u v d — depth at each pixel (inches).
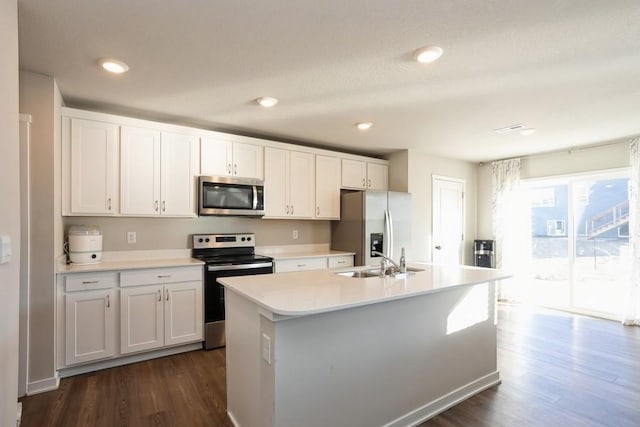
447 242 209.2
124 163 120.7
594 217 180.2
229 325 87.0
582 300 183.8
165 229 142.8
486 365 103.9
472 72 94.2
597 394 97.2
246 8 66.3
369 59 87.1
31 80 94.0
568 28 72.7
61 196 108.9
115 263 120.9
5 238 54.2
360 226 169.2
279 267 149.1
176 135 132.1
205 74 95.7
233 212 142.4
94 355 107.7
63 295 103.1
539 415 87.3
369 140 170.2
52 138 97.2
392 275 101.1
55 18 69.1
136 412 87.2
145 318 116.8
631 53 83.2
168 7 66.0
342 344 73.8
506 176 209.6
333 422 72.5
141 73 95.0
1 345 53.7
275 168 157.5
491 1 64.1
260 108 123.8
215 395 96.0
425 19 70.2
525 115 129.9
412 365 86.4
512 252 205.8
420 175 196.4
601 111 124.6
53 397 93.7
